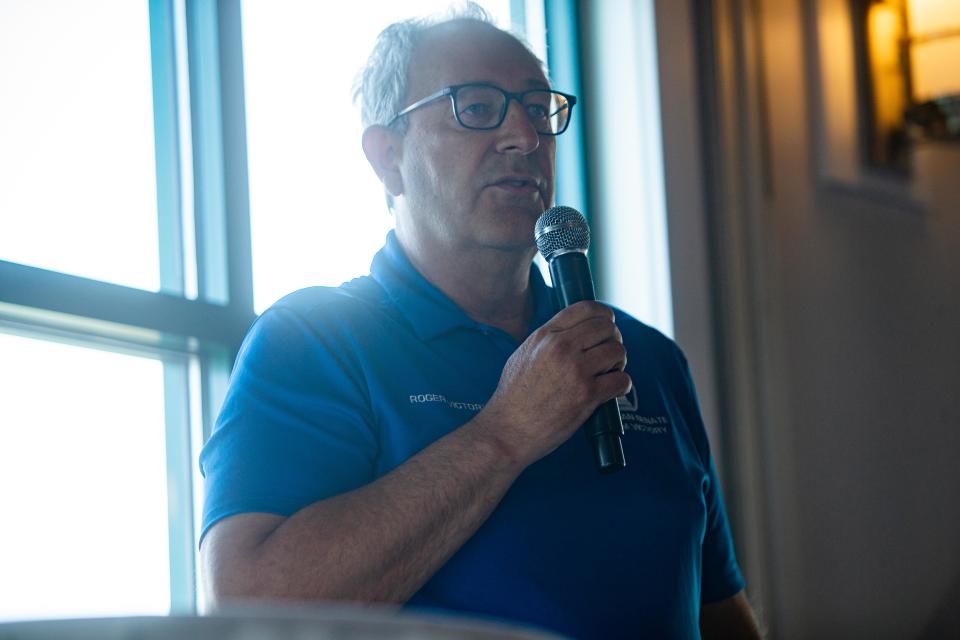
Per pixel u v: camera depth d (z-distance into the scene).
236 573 1.51
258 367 1.73
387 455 1.71
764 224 4.07
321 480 1.63
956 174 5.04
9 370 2.27
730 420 3.81
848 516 4.21
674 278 3.69
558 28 3.84
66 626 0.40
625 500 1.76
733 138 3.98
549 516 1.70
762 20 4.20
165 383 2.58
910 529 4.46
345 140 3.03
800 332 4.15
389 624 0.40
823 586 4.05
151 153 2.63
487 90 1.93
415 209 1.95
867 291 4.50
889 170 4.66
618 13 3.84
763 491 3.88
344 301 1.85
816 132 4.38
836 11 4.53
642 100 3.78
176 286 2.64
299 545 1.51
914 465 4.55
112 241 2.50
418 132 1.95
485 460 1.59
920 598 4.43
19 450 2.27
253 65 2.87
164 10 2.72
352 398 1.72
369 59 2.10
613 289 3.75
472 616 1.62
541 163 1.93
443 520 1.56
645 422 1.91
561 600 1.64
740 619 2.06
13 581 2.24
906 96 4.70
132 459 2.48
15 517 2.25
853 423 4.30
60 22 2.46
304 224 2.90
